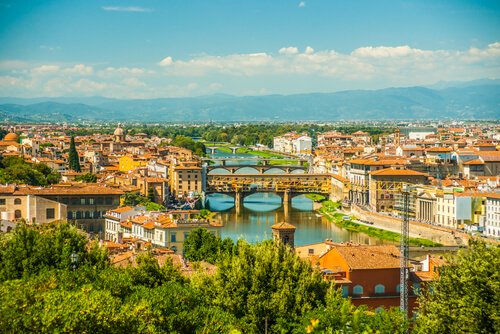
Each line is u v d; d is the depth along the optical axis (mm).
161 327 130750
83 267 160125
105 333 122688
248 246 166875
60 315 120375
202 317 138500
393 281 178125
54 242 178875
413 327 143250
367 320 134750
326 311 139875
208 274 185875
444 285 141125
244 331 148375
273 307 151500
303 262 161750
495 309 127812
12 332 117938
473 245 145875
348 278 176125
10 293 131375
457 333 129750
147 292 143625
